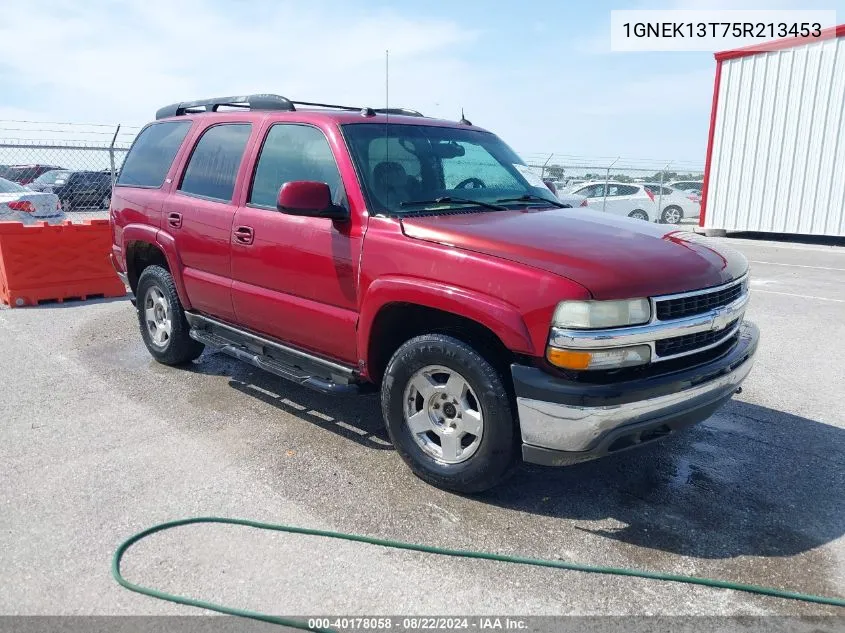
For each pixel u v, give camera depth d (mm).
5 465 3979
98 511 3484
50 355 6285
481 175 4598
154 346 5938
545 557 3158
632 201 21016
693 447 4441
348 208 3973
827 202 16438
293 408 4988
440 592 2891
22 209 11609
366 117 4438
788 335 7312
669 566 3107
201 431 4531
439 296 3422
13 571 2977
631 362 3182
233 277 4766
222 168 4973
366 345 3871
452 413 3631
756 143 17578
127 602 2791
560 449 3219
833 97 16031
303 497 3668
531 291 3164
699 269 3467
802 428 4781
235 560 3090
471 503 3645
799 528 3459
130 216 5828
